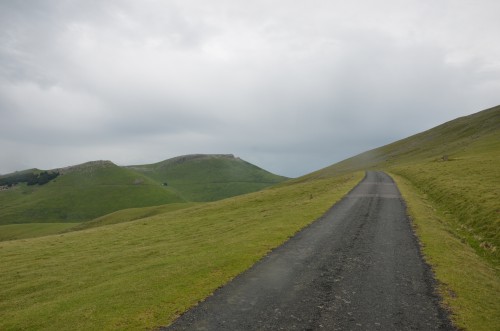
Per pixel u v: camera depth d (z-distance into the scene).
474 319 13.69
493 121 134.38
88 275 27.02
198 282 18.16
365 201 46.59
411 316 13.89
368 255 22.48
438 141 148.38
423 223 31.75
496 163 64.94
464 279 18.00
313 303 15.21
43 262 36.38
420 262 20.75
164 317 14.32
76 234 57.97
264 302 15.42
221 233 37.03
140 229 54.22
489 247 25.81
